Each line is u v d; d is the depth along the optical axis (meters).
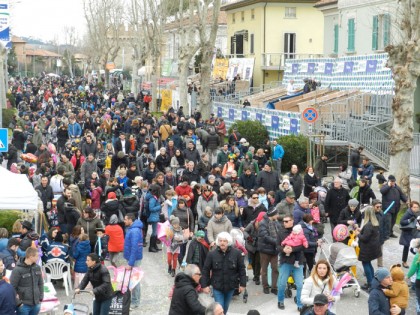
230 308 12.95
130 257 13.20
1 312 9.81
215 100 50.28
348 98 33.00
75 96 62.12
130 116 35.03
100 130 33.50
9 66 123.62
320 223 14.92
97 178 19.30
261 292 13.99
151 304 13.30
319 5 46.28
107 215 16.31
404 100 21.45
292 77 46.91
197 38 75.38
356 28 40.69
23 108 48.53
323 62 42.44
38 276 10.83
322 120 30.53
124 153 23.28
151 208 17.06
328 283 10.59
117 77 98.25
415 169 28.28
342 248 13.70
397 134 21.58
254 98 44.41
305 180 20.42
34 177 19.91
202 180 20.45
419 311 12.01
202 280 11.38
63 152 26.08
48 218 16.88
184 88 46.25
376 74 35.72
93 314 11.28
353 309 12.97
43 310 11.25
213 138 28.73
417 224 14.78
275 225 13.56
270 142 29.78
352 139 30.03
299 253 12.62
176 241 14.96
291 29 58.25
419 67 21.25
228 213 15.24
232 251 11.41
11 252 12.17
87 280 11.23
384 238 15.34
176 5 69.19
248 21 61.12
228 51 66.69
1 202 13.65
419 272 11.97
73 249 13.71
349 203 15.61
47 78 114.88
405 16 21.73
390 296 9.86
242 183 20.05
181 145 27.88
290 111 34.97
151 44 57.69
